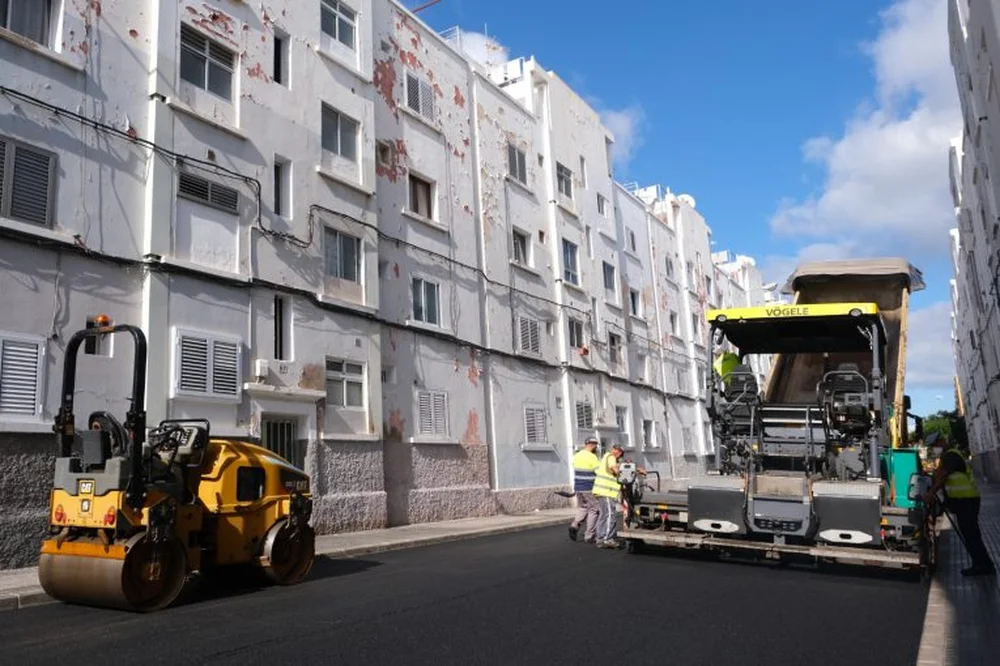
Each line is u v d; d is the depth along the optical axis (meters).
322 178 17.91
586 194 31.44
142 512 8.52
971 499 11.09
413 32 22.42
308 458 16.47
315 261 17.39
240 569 10.47
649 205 42.31
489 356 23.77
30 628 7.67
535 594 9.45
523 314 25.84
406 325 20.41
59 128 12.80
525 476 24.58
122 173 13.71
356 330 18.25
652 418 35.06
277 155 16.78
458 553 13.98
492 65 30.16
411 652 6.74
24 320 12.02
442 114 23.25
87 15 13.43
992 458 45.12
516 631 7.52
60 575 8.62
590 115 32.78
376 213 19.47
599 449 28.95
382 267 19.98
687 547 12.32
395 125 21.14
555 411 26.92
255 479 10.09
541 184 28.41
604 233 32.44
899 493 11.45
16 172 12.17
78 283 12.82
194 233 14.72
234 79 16.09
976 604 8.95
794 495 11.00
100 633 7.43
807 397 13.80
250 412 15.27
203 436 9.27
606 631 7.54
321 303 17.25
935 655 6.71
